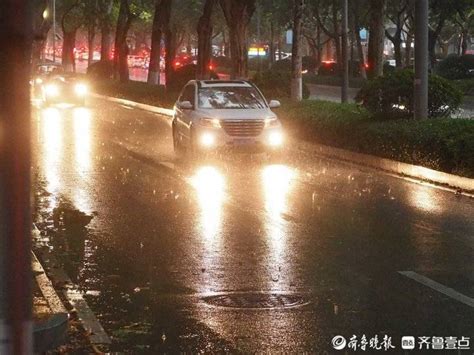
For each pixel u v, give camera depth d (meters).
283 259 11.36
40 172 20.03
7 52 3.89
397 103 23.92
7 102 3.89
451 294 9.62
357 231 13.34
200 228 13.51
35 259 11.05
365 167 21.73
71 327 8.23
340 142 24.20
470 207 15.76
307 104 28.84
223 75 82.38
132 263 11.09
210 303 9.23
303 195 16.98
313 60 90.25
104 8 69.12
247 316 8.73
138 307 9.04
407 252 11.84
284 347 7.76
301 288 9.87
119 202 15.96
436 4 63.56
